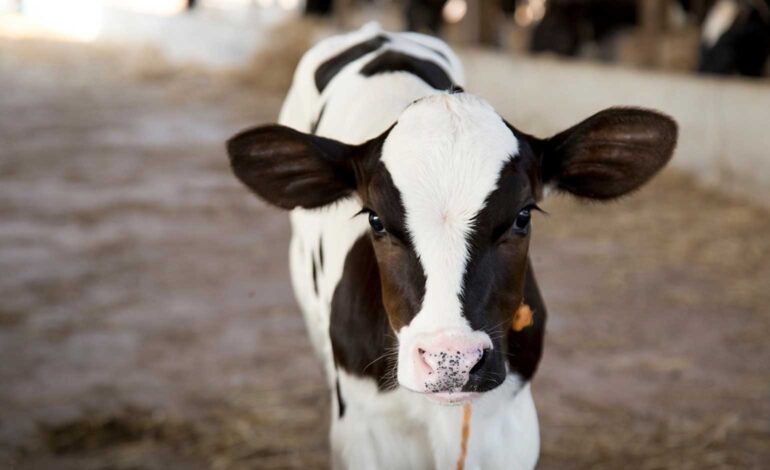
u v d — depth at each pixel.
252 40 18.36
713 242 8.12
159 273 7.61
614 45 14.67
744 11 11.34
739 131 9.29
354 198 3.38
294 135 3.24
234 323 6.61
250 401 5.48
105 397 5.52
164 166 11.32
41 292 7.14
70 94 16.50
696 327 6.48
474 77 13.96
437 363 2.76
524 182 3.01
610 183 3.35
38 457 4.90
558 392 5.54
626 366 5.88
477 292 2.89
